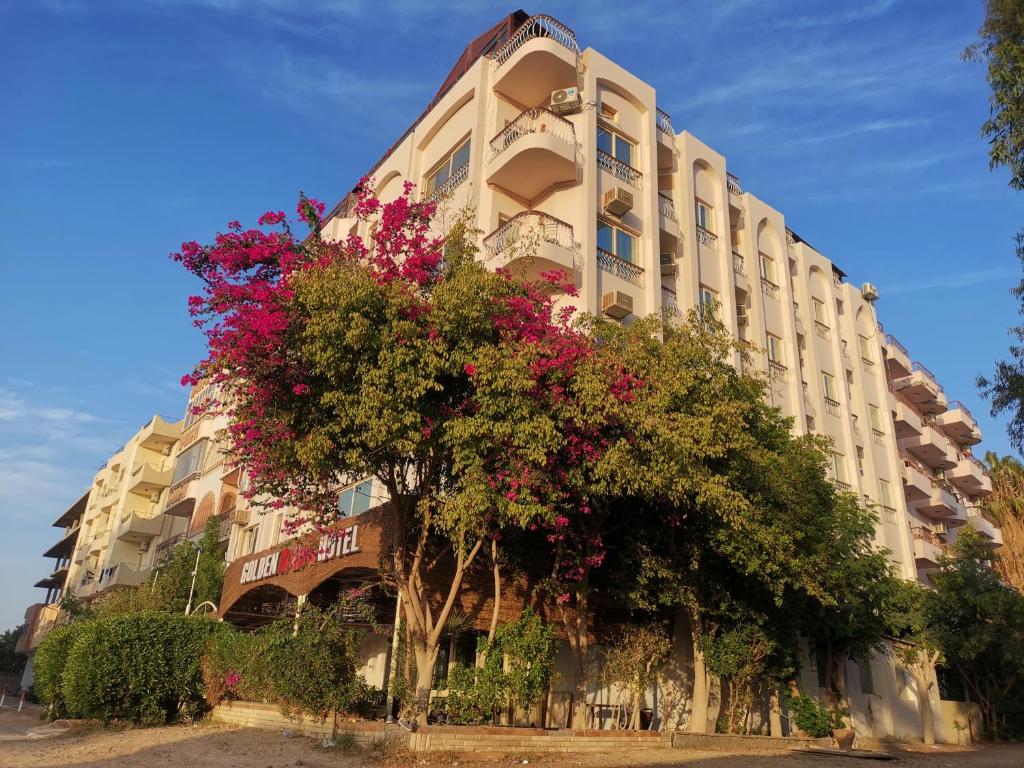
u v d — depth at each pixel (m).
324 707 13.31
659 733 15.52
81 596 44.62
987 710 33.00
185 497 36.62
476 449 11.87
